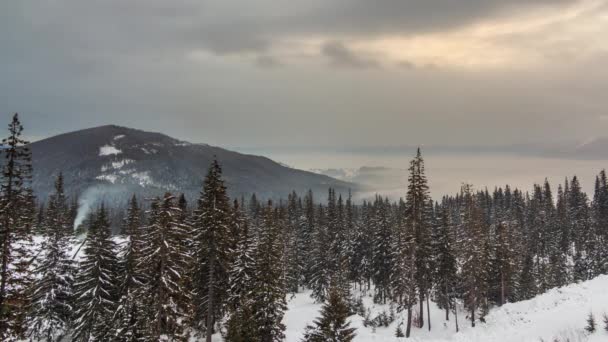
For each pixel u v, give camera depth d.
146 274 26.61
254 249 39.62
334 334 24.45
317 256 66.06
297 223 91.38
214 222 32.38
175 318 26.97
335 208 86.00
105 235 35.03
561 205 103.44
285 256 65.38
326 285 63.59
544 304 35.72
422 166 42.00
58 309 36.12
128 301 28.70
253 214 97.38
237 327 27.89
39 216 69.25
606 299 31.06
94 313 32.72
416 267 48.44
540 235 89.94
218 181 32.97
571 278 77.50
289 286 70.00
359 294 68.81
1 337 19.95
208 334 32.78
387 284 60.12
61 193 82.00
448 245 50.88
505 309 38.94
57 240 37.28
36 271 35.22
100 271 33.75
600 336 23.89
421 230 45.31
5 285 19.92
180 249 28.06
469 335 34.22
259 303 32.19
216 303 36.94
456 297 56.59
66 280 36.72
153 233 26.08
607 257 72.75
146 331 25.95
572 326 27.50
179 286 26.42
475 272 45.91
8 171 18.84
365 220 73.31
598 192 108.00
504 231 54.59
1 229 19.17
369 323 51.59
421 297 49.25
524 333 29.75
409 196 42.44
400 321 51.69
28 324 33.38
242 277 37.78
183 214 39.50
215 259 33.31
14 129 19.02
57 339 38.53
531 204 108.44
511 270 53.16
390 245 59.69
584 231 84.25
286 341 39.31
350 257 71.19
